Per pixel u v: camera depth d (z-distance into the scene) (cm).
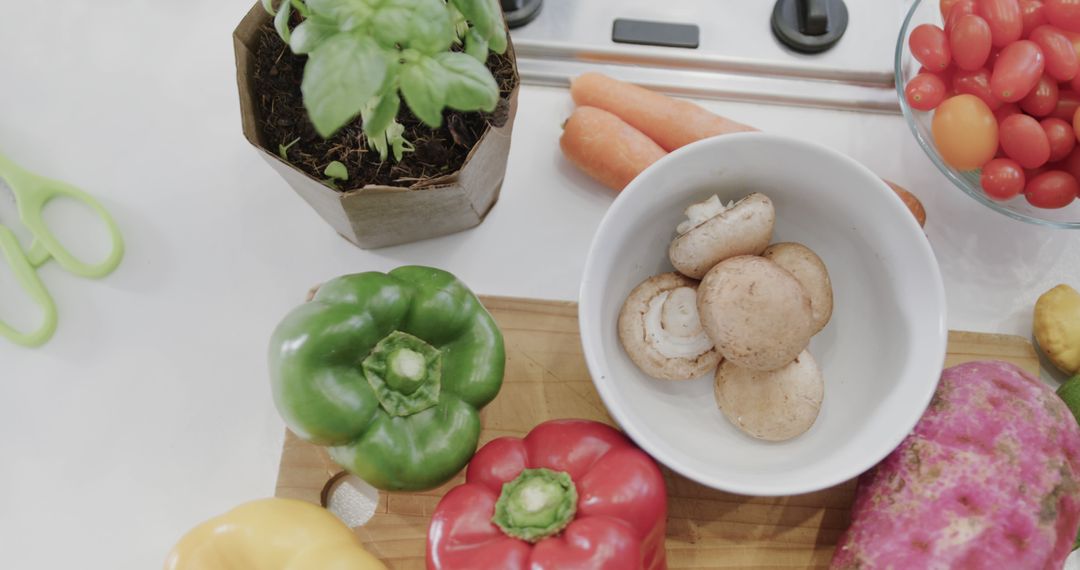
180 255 84
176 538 80
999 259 85
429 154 69
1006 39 72
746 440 72
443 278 72
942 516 66
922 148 81
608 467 67
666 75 88
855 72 87
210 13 90
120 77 88
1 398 81
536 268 84
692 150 67
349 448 69
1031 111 75
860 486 72
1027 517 65
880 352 72
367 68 49
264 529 69
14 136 86
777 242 77
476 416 72
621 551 63
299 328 66
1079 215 80
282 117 69
